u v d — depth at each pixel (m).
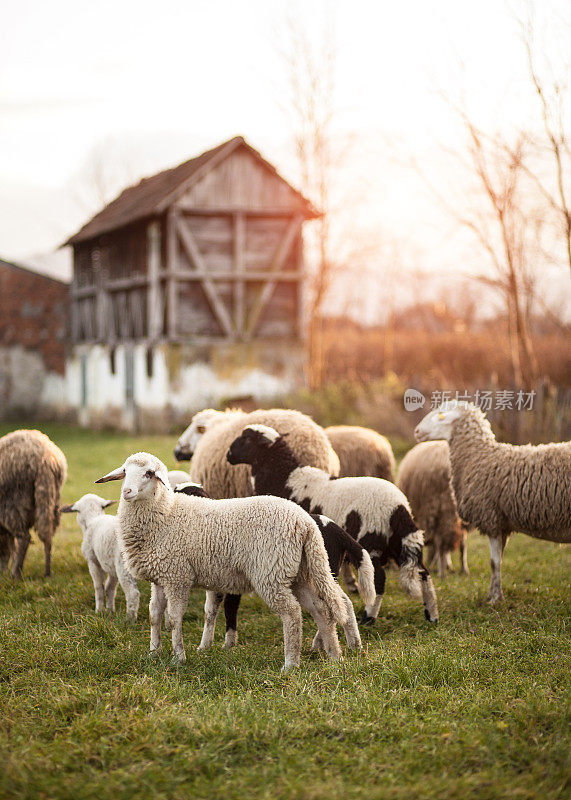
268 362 24.38
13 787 3.61
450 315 38.88
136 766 3.88
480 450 7.51
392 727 4.27
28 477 8.27
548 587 7.71
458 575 8.75
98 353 28.69
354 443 9.16
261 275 24.12
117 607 7.30
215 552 5.64
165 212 23.80
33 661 5.50
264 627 6.67
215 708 4.54
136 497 5.56
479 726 4.26
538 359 21.77
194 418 9.93
